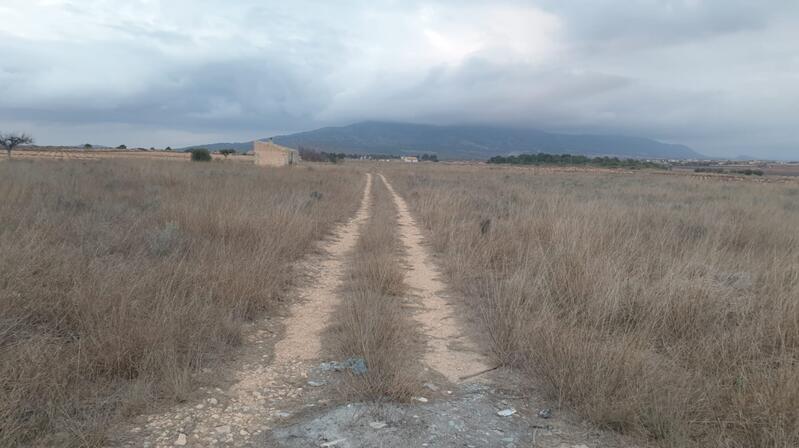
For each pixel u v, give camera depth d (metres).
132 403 3.56
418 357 4.87
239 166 39.81
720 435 3.22
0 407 3.09
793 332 4.64
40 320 4.66
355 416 3.58
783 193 28.17
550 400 3.99
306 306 6.57
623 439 3.41
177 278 5.89
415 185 30.70
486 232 10.73
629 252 8.02
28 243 6.21
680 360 4.45
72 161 34.66
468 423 3.60
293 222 10.45
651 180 42.34
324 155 113.56
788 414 3.27
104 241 7.56
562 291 6.26
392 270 7.58
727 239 10.12
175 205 11.10
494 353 4.94
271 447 3.22
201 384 4.06
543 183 33.94
